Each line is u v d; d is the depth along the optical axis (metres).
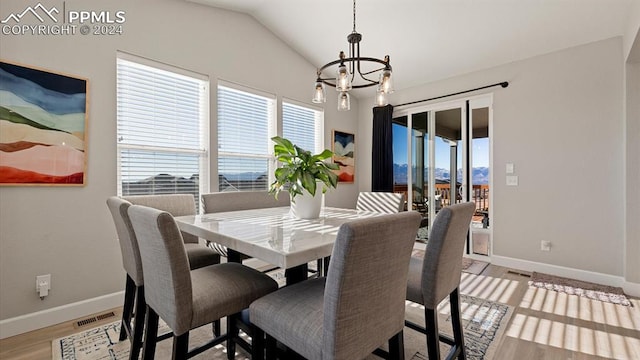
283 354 1.37
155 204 2.10
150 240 1.13
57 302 2.06
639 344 1.79
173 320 1.09
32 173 1.95
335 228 1.57
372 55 3.53
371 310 0.96
